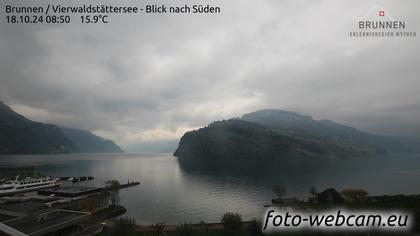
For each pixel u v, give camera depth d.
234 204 175.62
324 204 130.75
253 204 175.00
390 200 132.75
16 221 87.69
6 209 102.81
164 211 157.12
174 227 109.44
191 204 176.38
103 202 157.50
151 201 186.25
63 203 135.38
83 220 95.56
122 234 89.69
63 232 91.44
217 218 142.00
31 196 178.50
